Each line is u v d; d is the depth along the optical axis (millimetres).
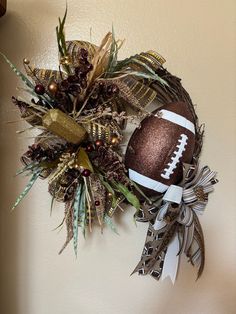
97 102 577
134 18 701
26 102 595
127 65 608
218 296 685
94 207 604
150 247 649
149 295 684
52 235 683
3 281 679
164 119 615
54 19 696
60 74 571
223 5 708
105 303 683
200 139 664
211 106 698
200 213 667
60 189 595
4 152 685
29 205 686
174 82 647
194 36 703
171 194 623
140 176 612
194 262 677
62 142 576
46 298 682
